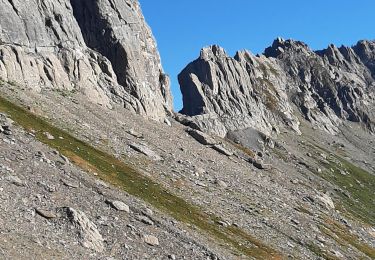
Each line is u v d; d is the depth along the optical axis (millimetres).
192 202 72625
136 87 131500
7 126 57156
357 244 95188
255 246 64000
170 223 52969
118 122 102250
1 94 79500
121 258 37406
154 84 149875
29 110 78625
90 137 81812
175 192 74188
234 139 181125
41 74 98875
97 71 121875
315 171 191125
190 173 89562
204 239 54375
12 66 90375
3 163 44625
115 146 83938
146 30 157625
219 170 104188
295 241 76625
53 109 86875
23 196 39125
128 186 62812
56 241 34531
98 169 63312
